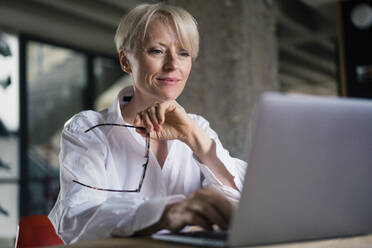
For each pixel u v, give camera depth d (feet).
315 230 2.17
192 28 4.20
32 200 19.12
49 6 18.84
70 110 21.52
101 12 19.65
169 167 4.43
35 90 20.06
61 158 3.84
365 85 18.04
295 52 27.58
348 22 18.58
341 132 2.10
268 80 14.99
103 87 23.45
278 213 2.03
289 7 19.98
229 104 12.78
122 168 4.32
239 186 3.84
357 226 2.29
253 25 13.89
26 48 20.07
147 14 4.09
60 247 2.32
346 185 2.18
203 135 3.81
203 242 2.21
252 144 1.87
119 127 4.35
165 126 3.76
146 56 4.12
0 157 18.42
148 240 2.51
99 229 2.78
